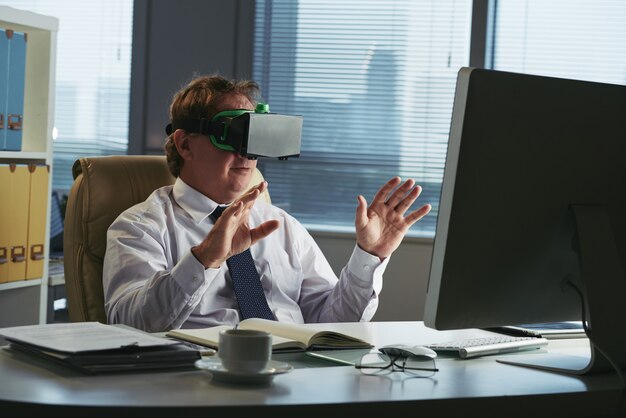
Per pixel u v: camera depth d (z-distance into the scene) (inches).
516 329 63.9
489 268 47.8
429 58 147.1
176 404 39.4
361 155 149.4
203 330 58.9
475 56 143.9
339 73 149.2
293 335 56.7
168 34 150.6
